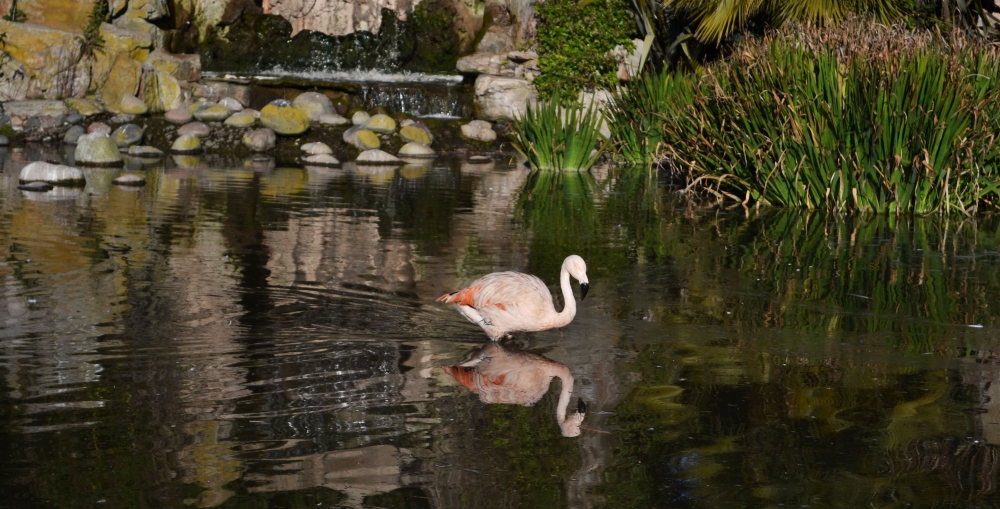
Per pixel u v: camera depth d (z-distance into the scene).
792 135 12.94
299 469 4.34
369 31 23.44
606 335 6.63
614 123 18.94
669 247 10.12
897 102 11.93
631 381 5.66
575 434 4.82
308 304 7.23
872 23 14.26
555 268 8.91
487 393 5.39
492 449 4.61
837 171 12.58
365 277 8.23
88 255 8.79
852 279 8.61
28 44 20.08
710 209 13.00
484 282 6.40
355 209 12.21
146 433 4.70
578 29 20.30
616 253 9.74
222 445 4.59
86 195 12.74
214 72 22.81
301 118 19.38
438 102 21.31
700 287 8.20
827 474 4.39
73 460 4.39
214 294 7.45
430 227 11.02
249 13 23.38
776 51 13.75
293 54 23.23
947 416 5.14
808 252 9.90
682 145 15.72
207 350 6.02
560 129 17.61
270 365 5.77
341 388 5.41
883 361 6.12
